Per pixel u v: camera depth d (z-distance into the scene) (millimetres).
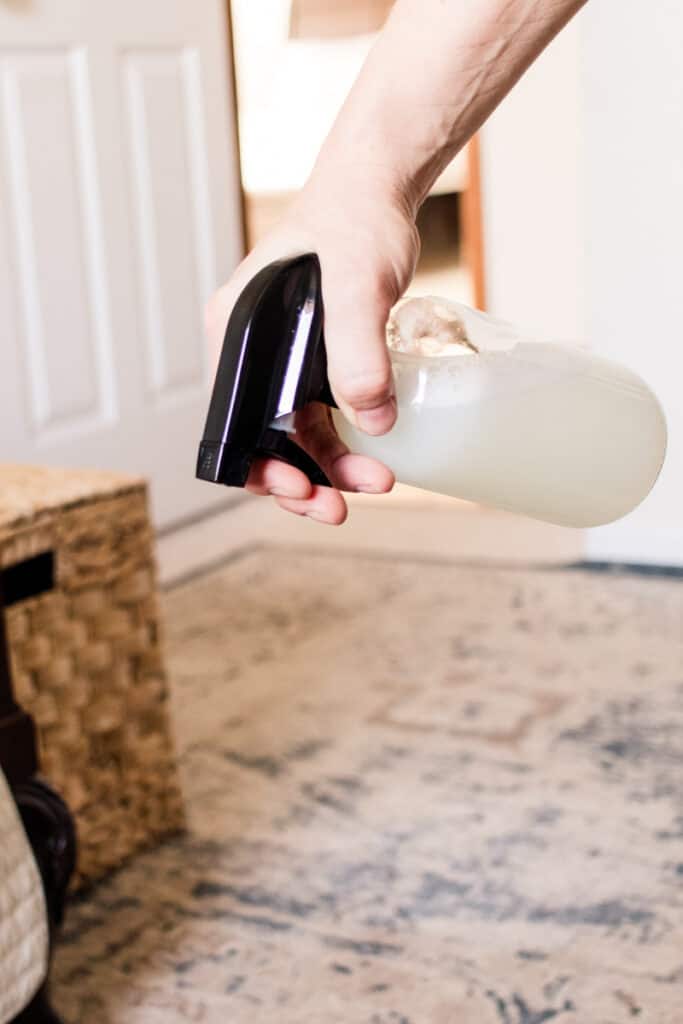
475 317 627
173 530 2664
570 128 3223
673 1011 1116
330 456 605
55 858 1035
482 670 1935
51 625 1312
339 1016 1143
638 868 1355
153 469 2559
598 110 2211
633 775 1565
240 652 2070
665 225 2199
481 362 592
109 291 2410
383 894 1341
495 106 610
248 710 1833
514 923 1271
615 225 2236
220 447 543
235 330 542
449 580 2395
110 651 1393
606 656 1960
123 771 1423
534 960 1208
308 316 539
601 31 2188
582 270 3303
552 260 3326
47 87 2246
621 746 1646
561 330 3365
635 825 1445
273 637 2135
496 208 3350
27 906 878
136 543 1408
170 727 1479
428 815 1501
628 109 2188
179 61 2557
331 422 603
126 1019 1154
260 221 4199
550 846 1413
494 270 3393
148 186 2492
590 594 2264
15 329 2217
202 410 2688
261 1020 1143
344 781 1600
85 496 1327
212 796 1582
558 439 615
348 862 1409
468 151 3305
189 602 2340
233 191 2738
